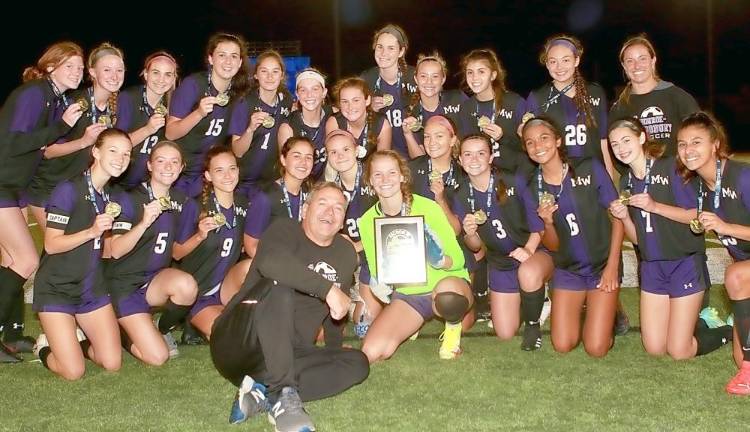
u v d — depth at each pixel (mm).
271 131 6500
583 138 6238
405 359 5359
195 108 6293
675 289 5191
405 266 5262
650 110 6105
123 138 4965
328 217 4547
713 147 4781
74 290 5035
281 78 6344
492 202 5652
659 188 5164
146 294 5449
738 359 4824
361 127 6320
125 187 6340
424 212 5359
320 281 4258
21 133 5410
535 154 5410
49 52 5547
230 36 6211
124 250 5020
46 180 6023
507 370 5055
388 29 6664
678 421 4129
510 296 5801
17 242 5570
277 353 4156
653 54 6082
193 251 5680
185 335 5918
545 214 5332
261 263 4293
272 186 5816
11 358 5438
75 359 5012
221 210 5699
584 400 4465
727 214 4816
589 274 5520
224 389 4801
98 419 4324
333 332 4863
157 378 5035
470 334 6016
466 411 4328
